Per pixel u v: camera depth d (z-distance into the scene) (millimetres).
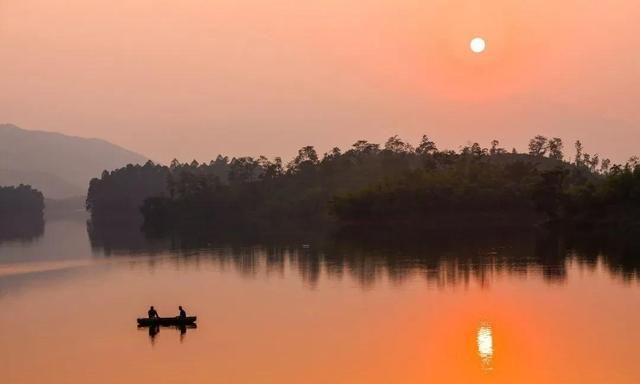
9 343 83562
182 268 145875
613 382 65312
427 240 186250
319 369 70250
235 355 75562
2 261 170250
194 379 68375
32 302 110000
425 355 74312
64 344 82375
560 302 97938
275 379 67812
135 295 113625
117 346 80625
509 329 84000
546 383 65562
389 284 115188
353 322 88875
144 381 68312
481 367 70438
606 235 181875
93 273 142625
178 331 86625
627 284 109625
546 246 161750
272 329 86188
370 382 66812
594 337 79750
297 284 118438
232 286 119250
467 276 121000
